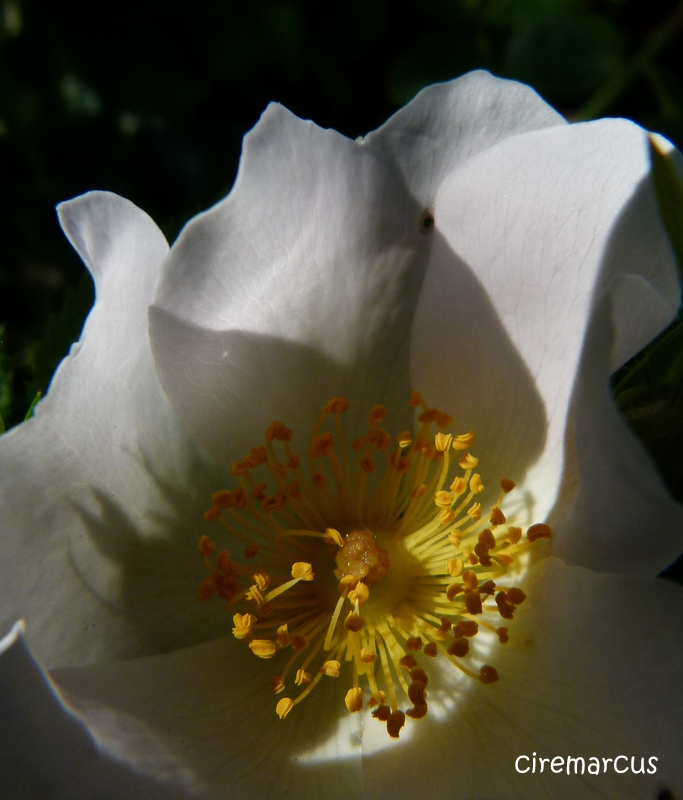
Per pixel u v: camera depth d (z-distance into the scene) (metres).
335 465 0.11
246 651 0.11
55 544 0.10
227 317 0.10
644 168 0.10
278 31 0.15
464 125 0.10
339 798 0.10
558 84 0.14
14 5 0.15
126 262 0.10
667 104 0.14
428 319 0.11
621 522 0.09
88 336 0.09
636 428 0.10
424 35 0.15
